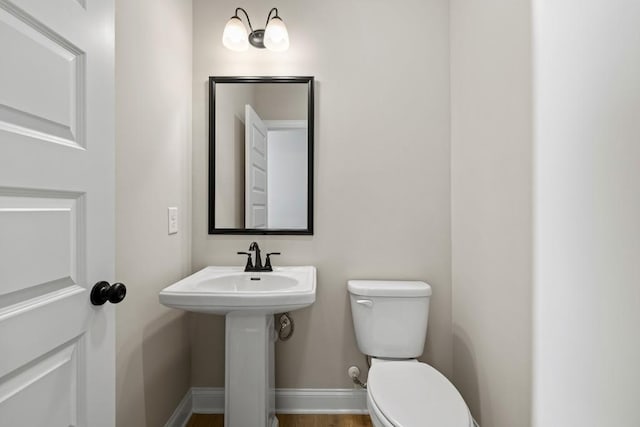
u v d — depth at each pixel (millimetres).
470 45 1617
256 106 1866
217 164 1876
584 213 917
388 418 1104
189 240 1840
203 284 1545
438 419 1090
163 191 1540
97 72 876
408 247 1870
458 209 1768
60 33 750
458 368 1768
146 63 1388
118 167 1204
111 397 927
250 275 1670
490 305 1425
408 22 1879
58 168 744
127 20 1250
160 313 1516
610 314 836
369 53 1879
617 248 817
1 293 617
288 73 1879
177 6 1688
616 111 817
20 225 659
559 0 1007
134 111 1302
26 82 669
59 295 755
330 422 1790
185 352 1805
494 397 1387
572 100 958
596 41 872
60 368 760
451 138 1854
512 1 1257
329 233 1873
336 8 1882
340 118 1874
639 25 758
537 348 1105
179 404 1732
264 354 1447
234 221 1871
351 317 1873
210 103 1861
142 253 1359
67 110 780
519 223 1213
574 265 951
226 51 1884
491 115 1418
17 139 645
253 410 1441
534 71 1128
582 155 923
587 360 904
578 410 935
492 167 1410
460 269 1740
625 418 798
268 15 1818
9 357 628
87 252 837
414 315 1661
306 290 1362
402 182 1871
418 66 1872
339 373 1877
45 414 716
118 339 1204
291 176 1863
